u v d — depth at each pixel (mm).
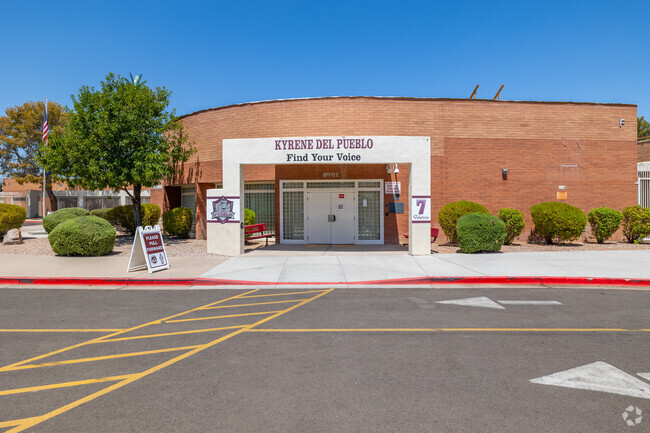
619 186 16969
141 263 11352
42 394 4086
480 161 16562
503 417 3547
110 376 4508
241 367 4723
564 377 4375
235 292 9016
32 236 21344
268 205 18000
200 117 18406
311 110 16594
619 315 6848
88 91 17234
